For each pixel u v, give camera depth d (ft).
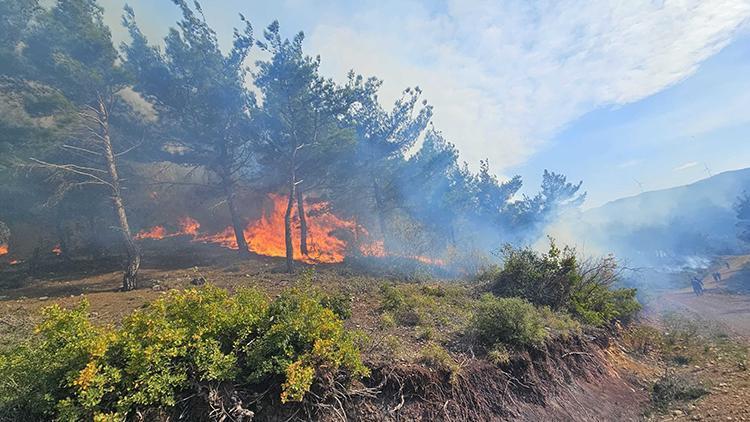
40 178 44.65
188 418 13.73
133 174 55.06
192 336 14.55
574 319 33.37
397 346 20.33
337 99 50.80
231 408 14.14
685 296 80.74
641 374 29.84
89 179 48.55
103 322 24.27
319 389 15.78
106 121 40.78
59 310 13.89
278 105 49.06
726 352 34.53
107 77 39.19
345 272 47.88
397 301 30.94
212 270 47.16
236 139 55.98
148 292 34.78
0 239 54.90
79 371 12.13
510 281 38.65
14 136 36.22
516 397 20.70
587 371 26.61
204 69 48.98
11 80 35.55
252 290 20.04
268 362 15.02
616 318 40.22
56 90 36.86
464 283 43.47
